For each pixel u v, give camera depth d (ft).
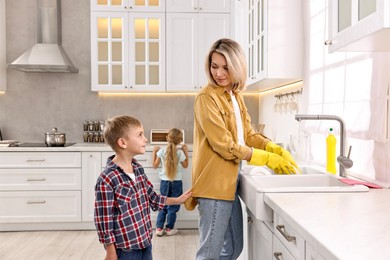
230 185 6.30
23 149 13.52
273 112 13.28
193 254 11.37
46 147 13.58
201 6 14.58
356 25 4.41
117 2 14.51
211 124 6.14
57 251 11.62
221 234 6.37
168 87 14.71
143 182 6.82
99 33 14.53
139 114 15.84
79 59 15.65
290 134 11.02
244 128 7.18
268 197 5.05
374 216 4.02
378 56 6.02
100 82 14.66
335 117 6.65
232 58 6.15
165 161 13.04
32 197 13.65
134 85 14.65
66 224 13.88
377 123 6.05
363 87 6.72
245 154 6.19
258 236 6.48
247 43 11.87
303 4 9.45
